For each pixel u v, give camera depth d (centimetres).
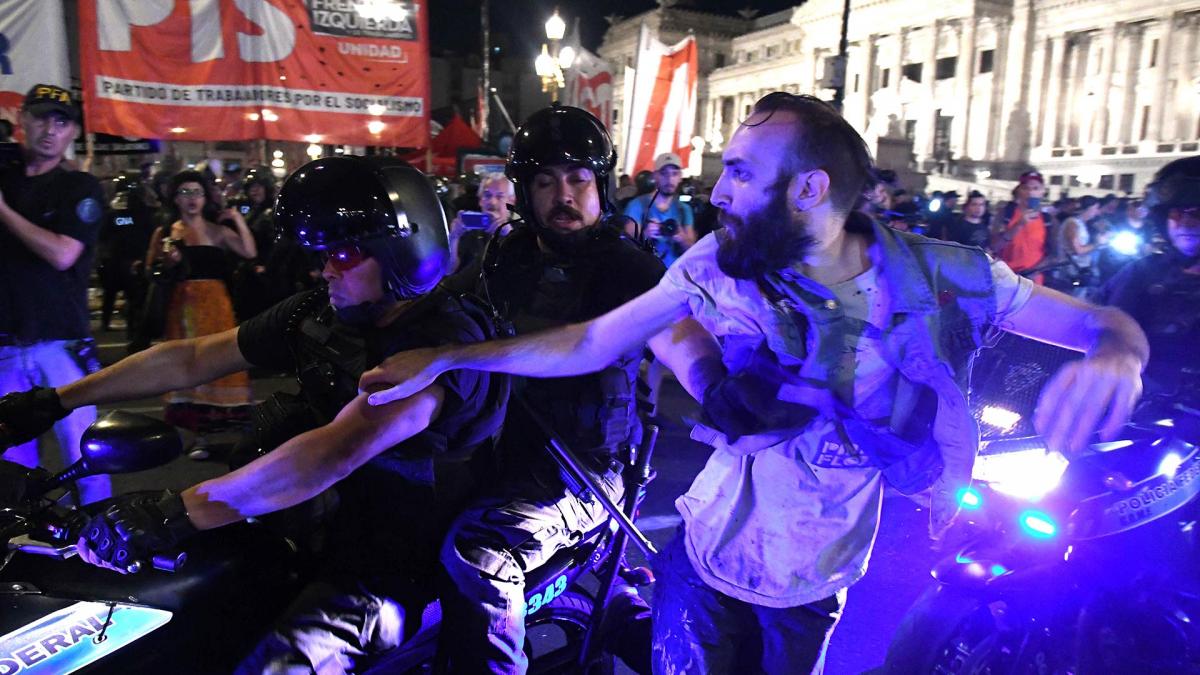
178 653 185
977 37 5319
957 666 238
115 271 949
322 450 174
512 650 212
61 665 168
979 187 4434
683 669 206
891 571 425
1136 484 226
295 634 189
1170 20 4603
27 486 192
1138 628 233
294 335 211
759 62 6894
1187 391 242
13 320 349
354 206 186
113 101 657
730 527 199
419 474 203
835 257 173
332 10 704
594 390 236
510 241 266
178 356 224
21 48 572
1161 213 262
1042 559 227
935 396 176
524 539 221
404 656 215
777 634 201
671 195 756
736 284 177
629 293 253
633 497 241
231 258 591
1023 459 233
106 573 178
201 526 172
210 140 687
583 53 1611
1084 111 5112
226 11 675
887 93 5641
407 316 199
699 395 201
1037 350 257
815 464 188
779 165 163
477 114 3806
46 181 349
